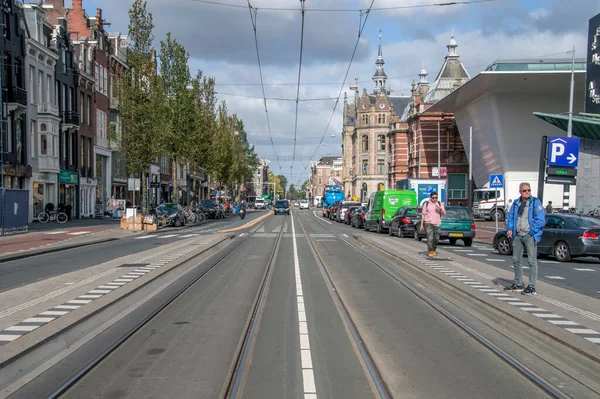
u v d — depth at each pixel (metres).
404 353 7.05
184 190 84.81
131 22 35.31
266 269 15.56
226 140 72.88
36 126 39.59
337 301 10.70
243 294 11.38
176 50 44.78
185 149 45.94
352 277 14.10
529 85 45.62
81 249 21.50
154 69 36.25
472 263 15.88
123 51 59.38
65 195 44.31
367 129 100.94
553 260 19.17
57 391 5.51
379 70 104.62
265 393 5.57
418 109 69.12
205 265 16.27
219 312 9.54
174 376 6.07
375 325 8.62
